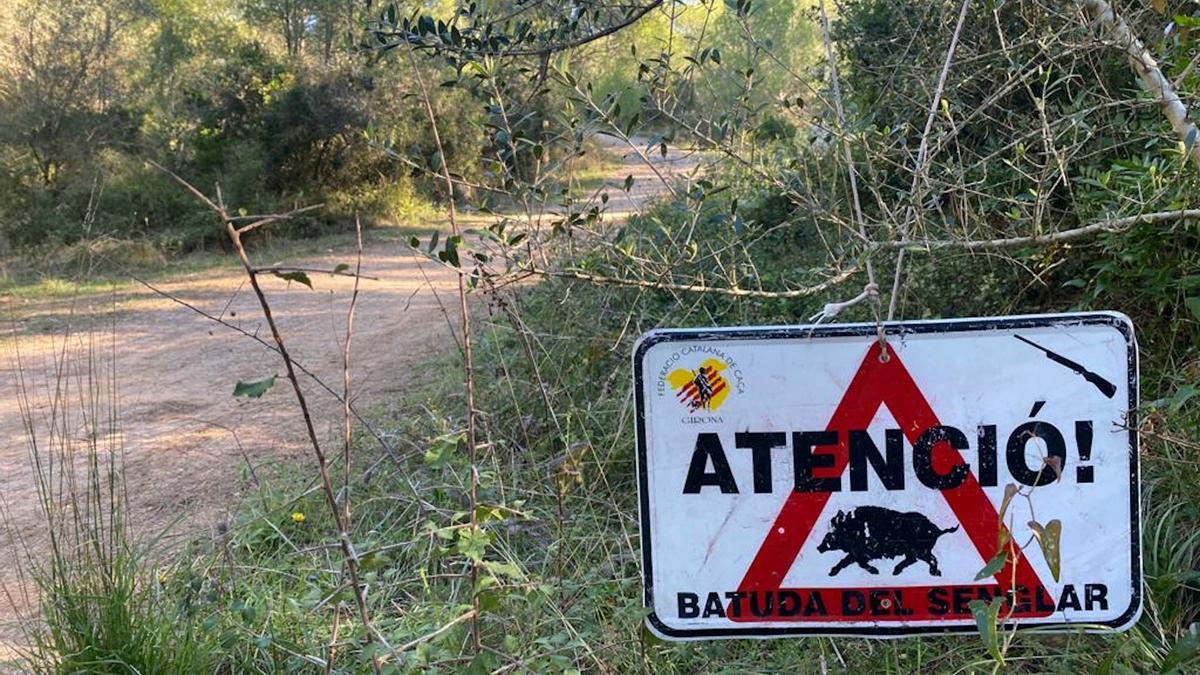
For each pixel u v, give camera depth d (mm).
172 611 2895
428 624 2551
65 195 16266
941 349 1807
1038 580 1839
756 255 5035
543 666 2148
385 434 4230
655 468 1864
